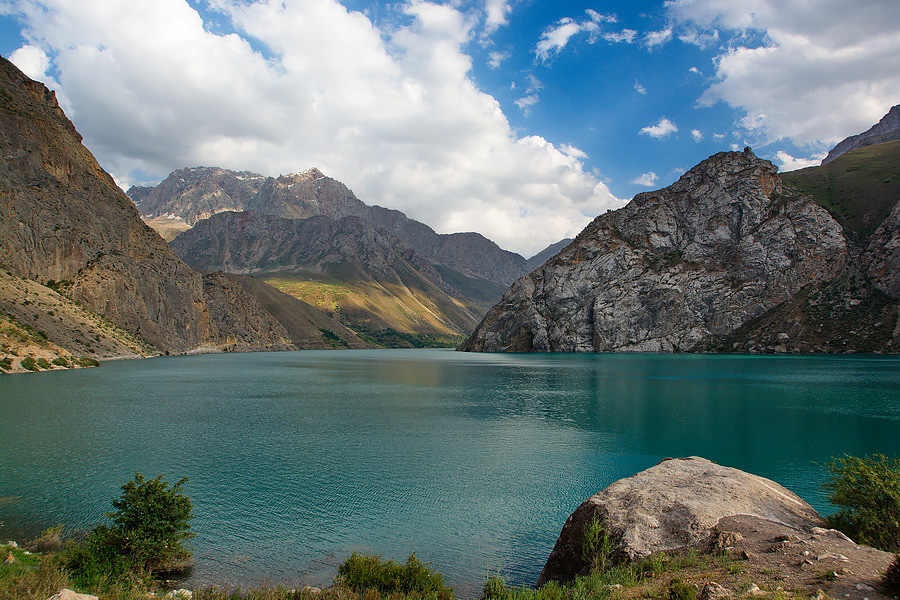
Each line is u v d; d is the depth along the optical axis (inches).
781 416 2183.8
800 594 457.4
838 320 6501.0
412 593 661.3
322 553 908.6
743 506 733.9
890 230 6752.0
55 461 1451.8
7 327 4293.8
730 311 7554.1
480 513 1101.1
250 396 2974.9
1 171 6107.3
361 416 2273.6
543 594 588.1
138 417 2176.4
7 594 530.0
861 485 767.1
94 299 6569.9
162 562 834.2
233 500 1165.1
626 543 665.6
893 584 444.8
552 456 1555.1
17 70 7431.1
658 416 2236.7
